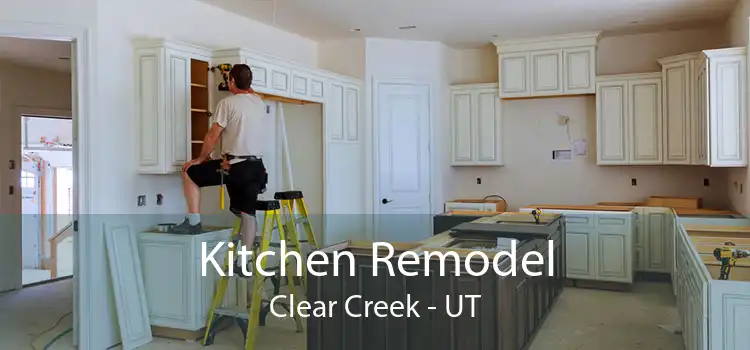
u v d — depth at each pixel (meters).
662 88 6.13
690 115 5.75
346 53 6.70
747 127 4.73
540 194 7.09
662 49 6.45
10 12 3.87
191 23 4.88
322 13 5.50
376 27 6.11
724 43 6.11
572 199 6.94
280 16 5.57
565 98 6.94
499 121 7.02
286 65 5.17
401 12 5.53
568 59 6.52
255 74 4.70
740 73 4.77
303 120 6.06
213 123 4.00
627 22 5.97
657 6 5.38
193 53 4.47
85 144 4.00
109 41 4.12
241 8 5.23
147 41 4.23
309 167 6.05
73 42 4.02
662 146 6.14
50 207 10.59
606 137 6.46
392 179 6.71
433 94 6.93
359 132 6.58
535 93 6.68
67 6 3.98
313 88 5.66
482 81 7.28
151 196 4.48
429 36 6.59
